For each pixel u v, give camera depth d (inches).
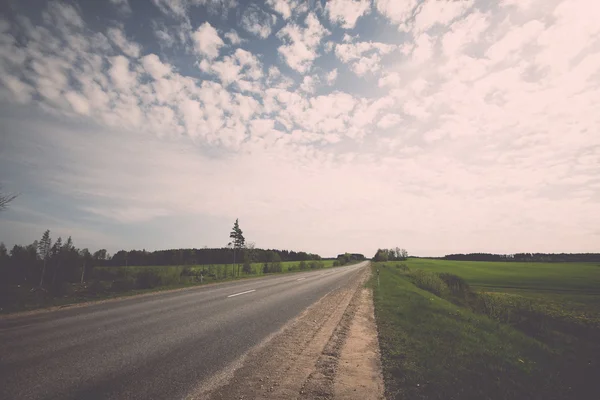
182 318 356.2
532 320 691.4
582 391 213.9
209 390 168.2
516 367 245.3
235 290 676.1
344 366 217.8
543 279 1834.4
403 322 376.2
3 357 211.3
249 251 2133.4
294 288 759.1
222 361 215.9
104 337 267.7
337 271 1811.0
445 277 1300.4
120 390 163.6
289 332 310.7
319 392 172.7
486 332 380.5
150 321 336.8
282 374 197.5
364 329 337.7
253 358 225.3
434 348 270.1
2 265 1310.3
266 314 401.7
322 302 535.2
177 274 928.3
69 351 227.0
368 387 182.7
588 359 344.2
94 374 184.4
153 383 174.4
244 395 164.4
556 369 263.1
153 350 234.5
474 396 179.3
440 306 538.6
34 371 186.5
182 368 199.5
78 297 543.2
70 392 159.5
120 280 768.9
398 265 2559.1
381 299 587.2
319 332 317.4
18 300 483.2
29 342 249.6
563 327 668.7
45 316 363.3
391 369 212.2
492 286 1476.4
